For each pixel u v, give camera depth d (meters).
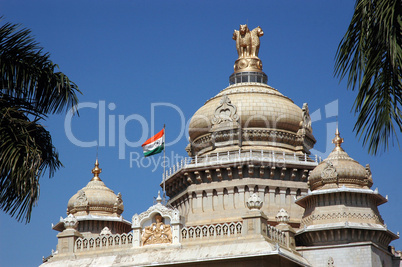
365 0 26.25
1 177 29.92
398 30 25.72
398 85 25.91
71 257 60.06
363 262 60.34
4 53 32.19
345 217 62.03
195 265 55.31
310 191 65.88
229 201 71.06
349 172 64.06
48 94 32.84
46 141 33.00
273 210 70.31
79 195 73.50
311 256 61.59
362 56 26.25
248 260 53.78
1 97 32.16
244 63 80.69
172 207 76.00
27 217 29.84
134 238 58.97
